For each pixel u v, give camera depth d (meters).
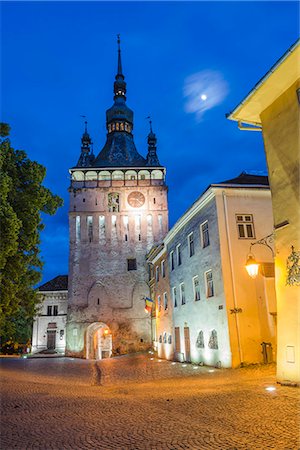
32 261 19.48
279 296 12.04
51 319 57.88
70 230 52.19
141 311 49.41
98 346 52.94
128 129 67.19
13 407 10.43
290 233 11.79
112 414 8.98
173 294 31.61
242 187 21.77
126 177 55.19
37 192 18.62
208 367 22.00
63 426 8.00
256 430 6.72
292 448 5.71
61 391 14.15
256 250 21.02
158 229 52.56
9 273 17.11
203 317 23.50
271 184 12.89
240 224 21.42
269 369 16.98
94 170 54.53
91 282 50.38
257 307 20.17
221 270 20.61
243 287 20.39
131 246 51.75
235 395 10.38
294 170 11.81
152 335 47.22
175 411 8.84
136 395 12.31
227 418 7.75
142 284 50.28
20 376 20.09
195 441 6.35
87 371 25.67
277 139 12.66
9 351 56.75
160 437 6.75
